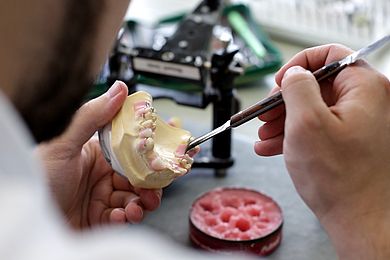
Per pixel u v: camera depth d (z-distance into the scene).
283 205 0.59
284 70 0.44
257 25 0.89
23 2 0.25
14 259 0.20
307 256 0.53
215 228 0.53
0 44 0.25
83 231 0.53
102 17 0.28
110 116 0.44
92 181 0.54
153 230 0.56
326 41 0.88
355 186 0.38
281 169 0.63
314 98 0.36
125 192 0.53
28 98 0.27
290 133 0.37
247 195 0.57
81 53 0.28
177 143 0.45
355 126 0.37
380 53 0.85
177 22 0.89
